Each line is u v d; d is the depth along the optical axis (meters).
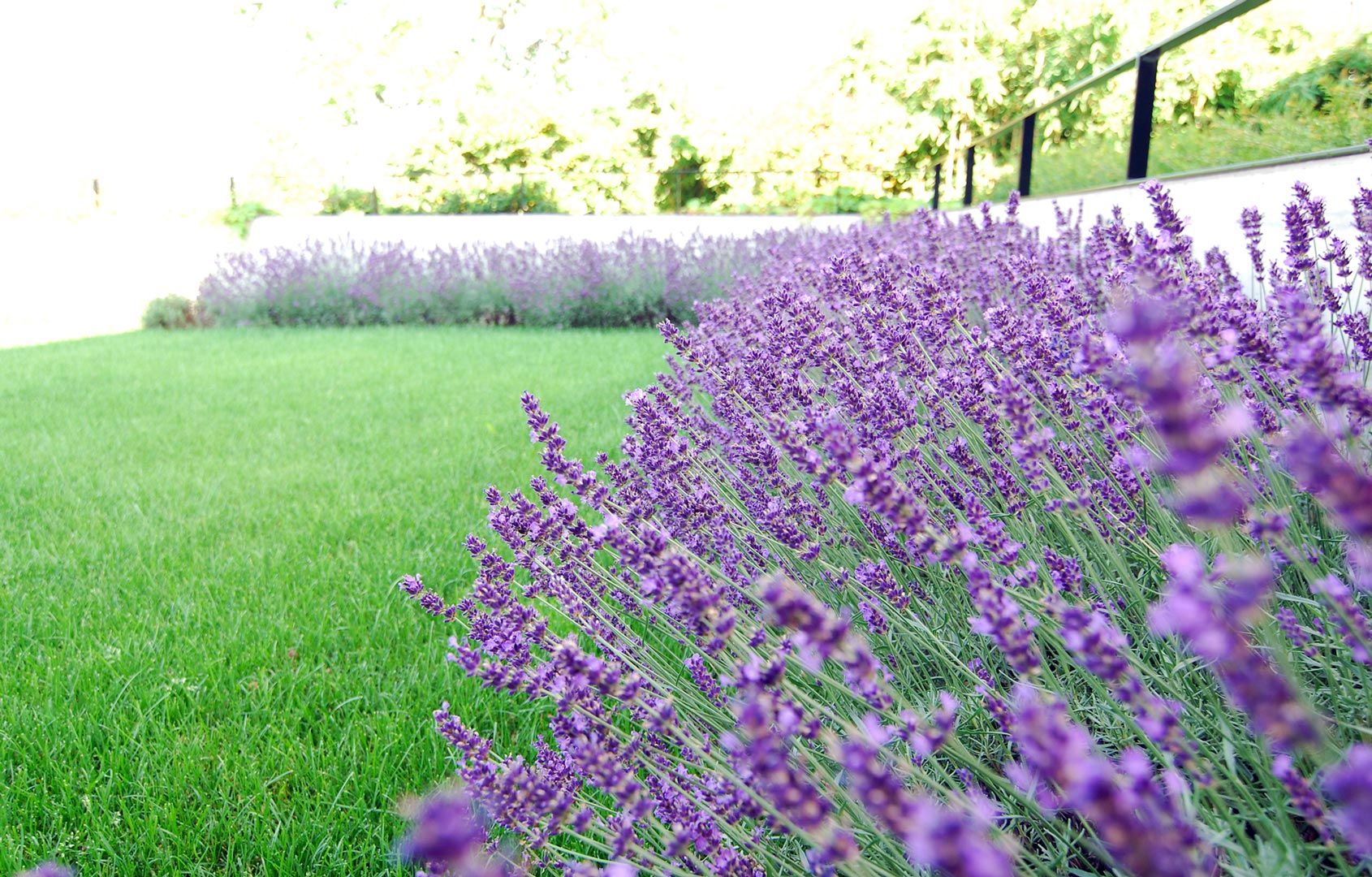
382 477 5.12
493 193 20.25
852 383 2.40
